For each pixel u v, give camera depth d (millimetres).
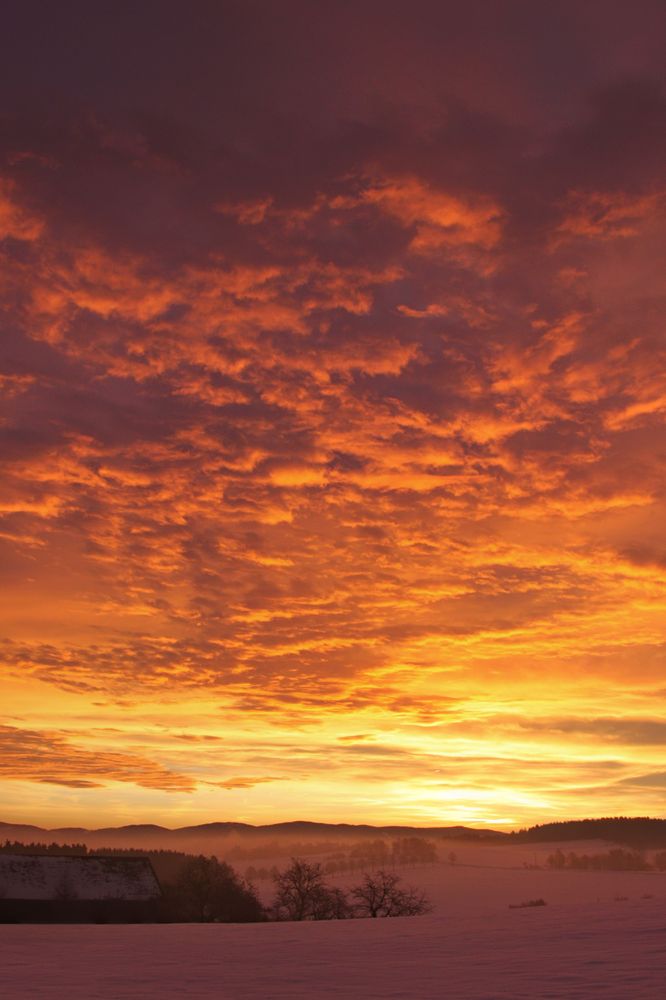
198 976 26125
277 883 101875
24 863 101438
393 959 30672
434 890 174250
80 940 47969
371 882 101312
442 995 19531
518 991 19828
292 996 20156
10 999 19984
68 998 20109
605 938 34594
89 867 103750
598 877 199125
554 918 51031
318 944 40094
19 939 49188
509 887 175125
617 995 18547
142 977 25969
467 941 37344
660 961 25391
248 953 35656
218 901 102000
